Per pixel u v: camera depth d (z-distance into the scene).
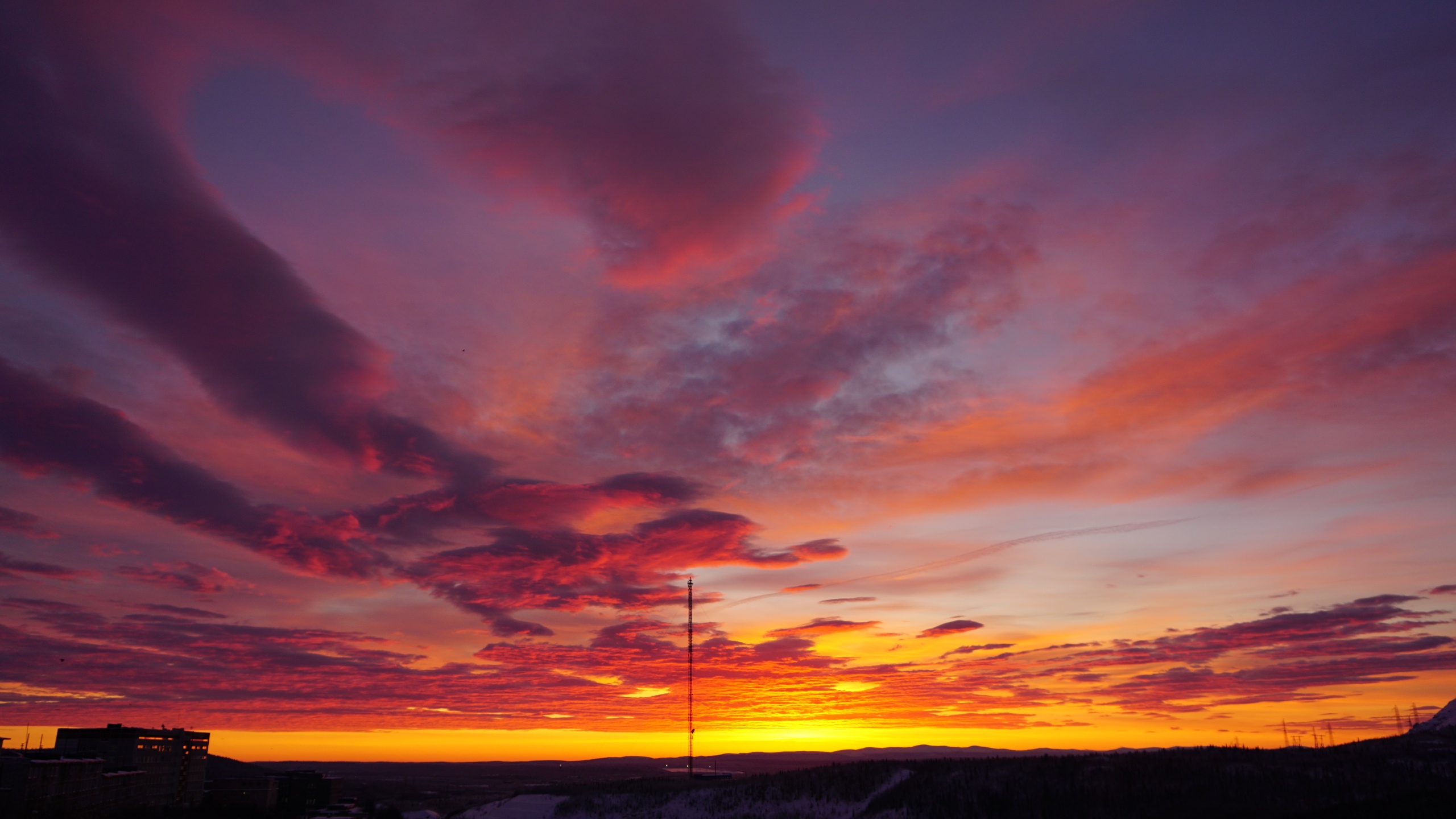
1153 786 140.38
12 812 123.56
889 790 172.75
